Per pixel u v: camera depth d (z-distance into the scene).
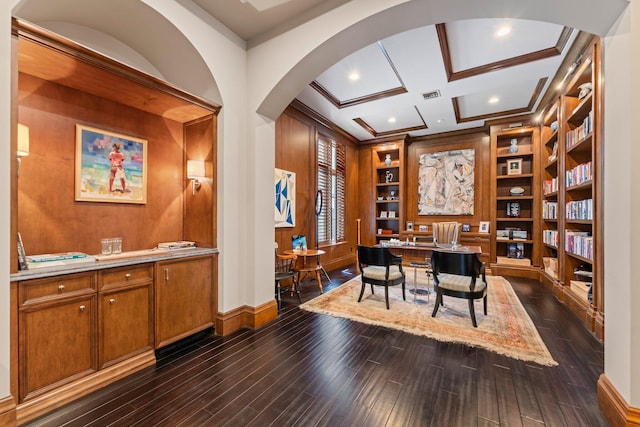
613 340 1.58
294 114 4.69
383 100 4.49
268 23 2.70
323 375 2.05
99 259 2.07
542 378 2.00
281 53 2.71
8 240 1.51
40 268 1.72
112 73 2.00
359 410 1.68
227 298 2.80
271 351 2.42
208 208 2.84
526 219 5.21
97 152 2.38
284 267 4.44
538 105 4.75
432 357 2.30
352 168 6.73
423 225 6.41
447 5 2.05
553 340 2.60
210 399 1.79
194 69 2.63
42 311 1.67
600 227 2.63
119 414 1.65
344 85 4.05
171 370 2.12
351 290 4.29
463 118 5.50
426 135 6.46
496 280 4.84
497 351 2.39
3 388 1.47
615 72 1.56
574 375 2.03
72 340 1.79
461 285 2.99
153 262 2.26
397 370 2.12
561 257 3.75
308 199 5.07
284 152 4.49
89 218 2.33
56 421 1.58
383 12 2.17
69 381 1.77
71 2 1.96
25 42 1.61
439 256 3.06
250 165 2.95
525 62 3.35
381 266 3.81
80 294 1.83
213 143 2.76
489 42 3.05
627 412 1.41
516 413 1.65
